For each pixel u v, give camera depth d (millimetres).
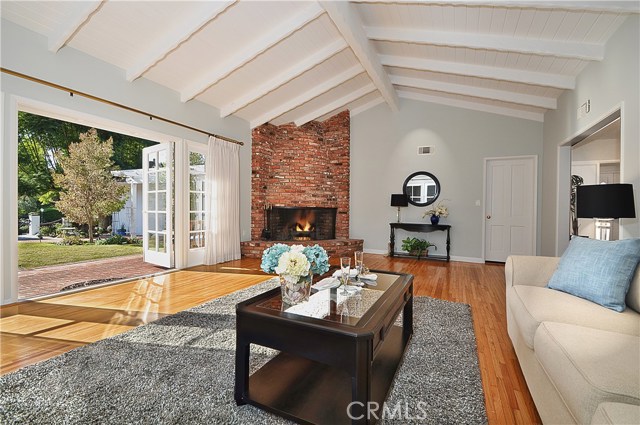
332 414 1366
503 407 1500
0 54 2705
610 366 1045
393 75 5250
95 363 1838
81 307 2855
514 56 3693
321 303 1713
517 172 5254
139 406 1450
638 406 833
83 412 1399
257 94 4781
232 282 3801
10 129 2781
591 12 2650
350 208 6488
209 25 3346
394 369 1760
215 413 1414
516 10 2930
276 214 6184
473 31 3418
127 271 4469
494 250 5398
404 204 5645
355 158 6438
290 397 1487
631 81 2496
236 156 5375
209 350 2023
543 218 4945
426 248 5660
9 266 2859
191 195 4816
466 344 2143
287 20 3420
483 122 5438
